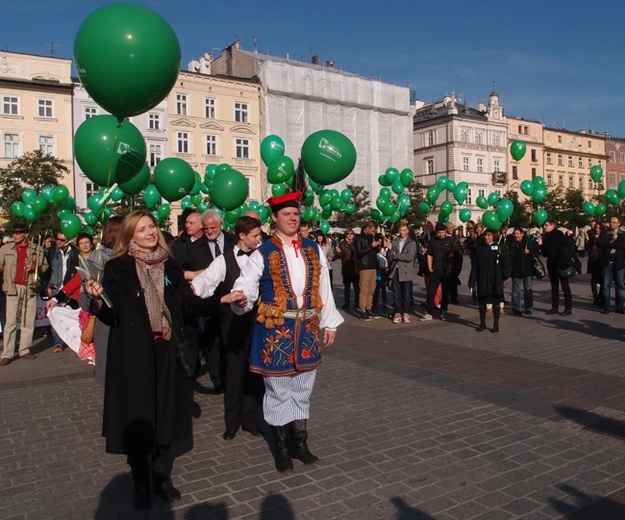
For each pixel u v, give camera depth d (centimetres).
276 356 408
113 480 407
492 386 621
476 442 461
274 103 4550
